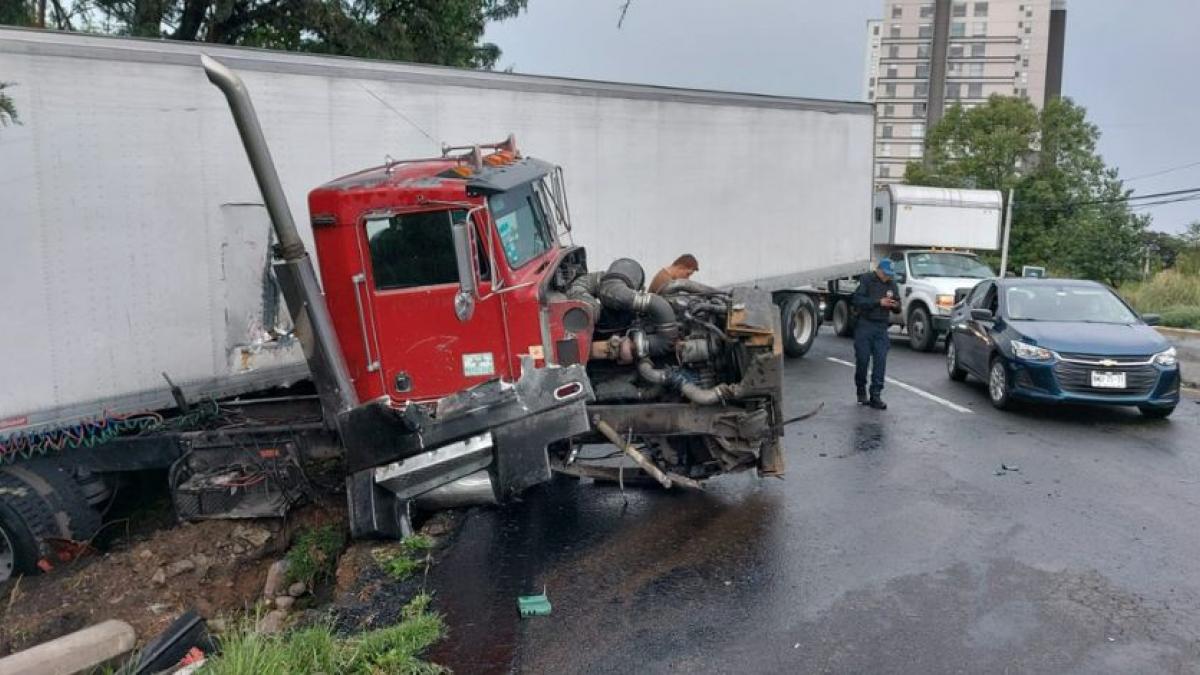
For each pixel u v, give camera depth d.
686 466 7.56
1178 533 6.79
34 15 15.48
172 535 7.43
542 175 7.47
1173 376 10.59
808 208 15.48
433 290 6.64
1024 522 7.06
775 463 7.44
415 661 4.80
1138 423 10.70
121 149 7.16
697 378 7.41
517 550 6.64
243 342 8.04
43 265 6.74
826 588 5.82
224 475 7.45
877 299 11.38
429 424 6.44
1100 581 5.87
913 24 120.69
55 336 6.83
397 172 6.92
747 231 14.14
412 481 6.54
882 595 5.69
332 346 6.51
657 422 7.23
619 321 7.61
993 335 11.80
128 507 8.02
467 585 5.99
